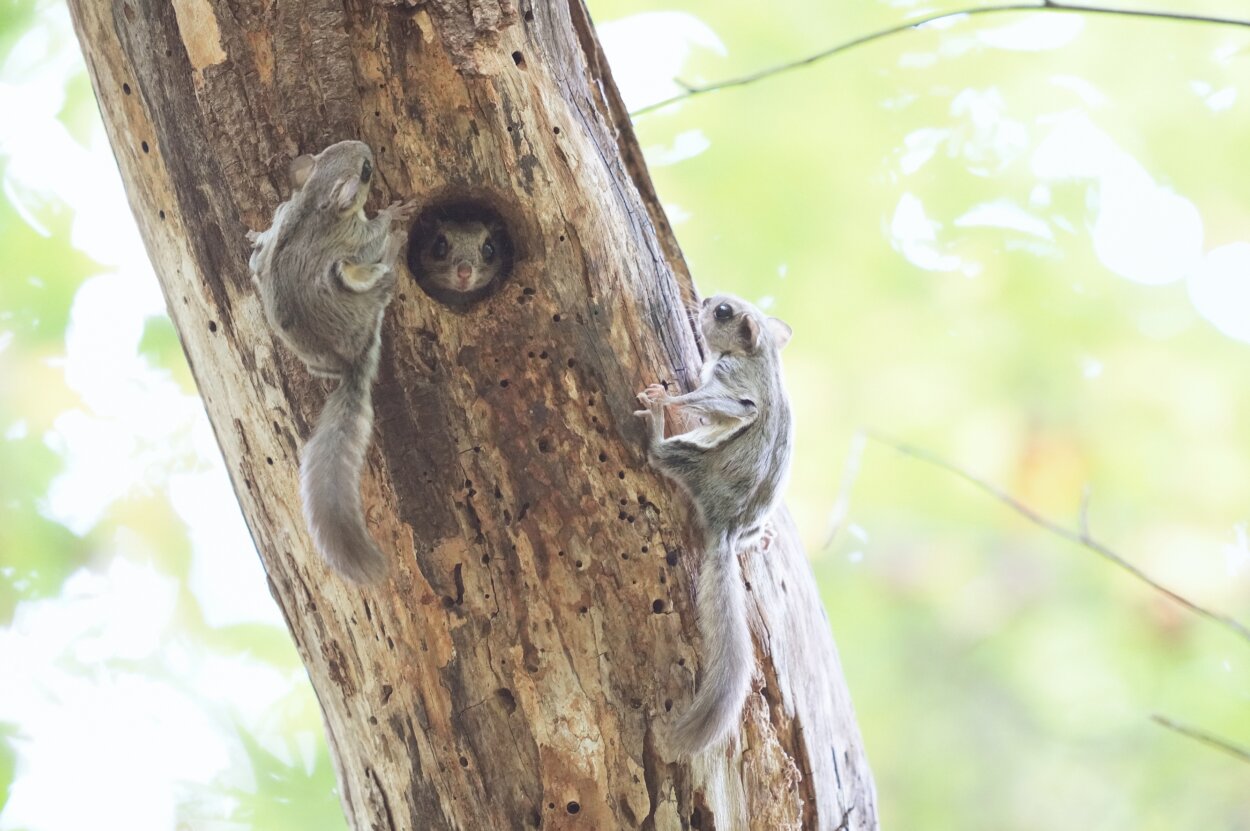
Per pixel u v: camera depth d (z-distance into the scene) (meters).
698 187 17.77
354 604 9.29
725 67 17.55
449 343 9.14
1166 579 19.08
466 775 9.11
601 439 9.23
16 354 16.92
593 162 9.55
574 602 9.07
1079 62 17.98
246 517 9.91
